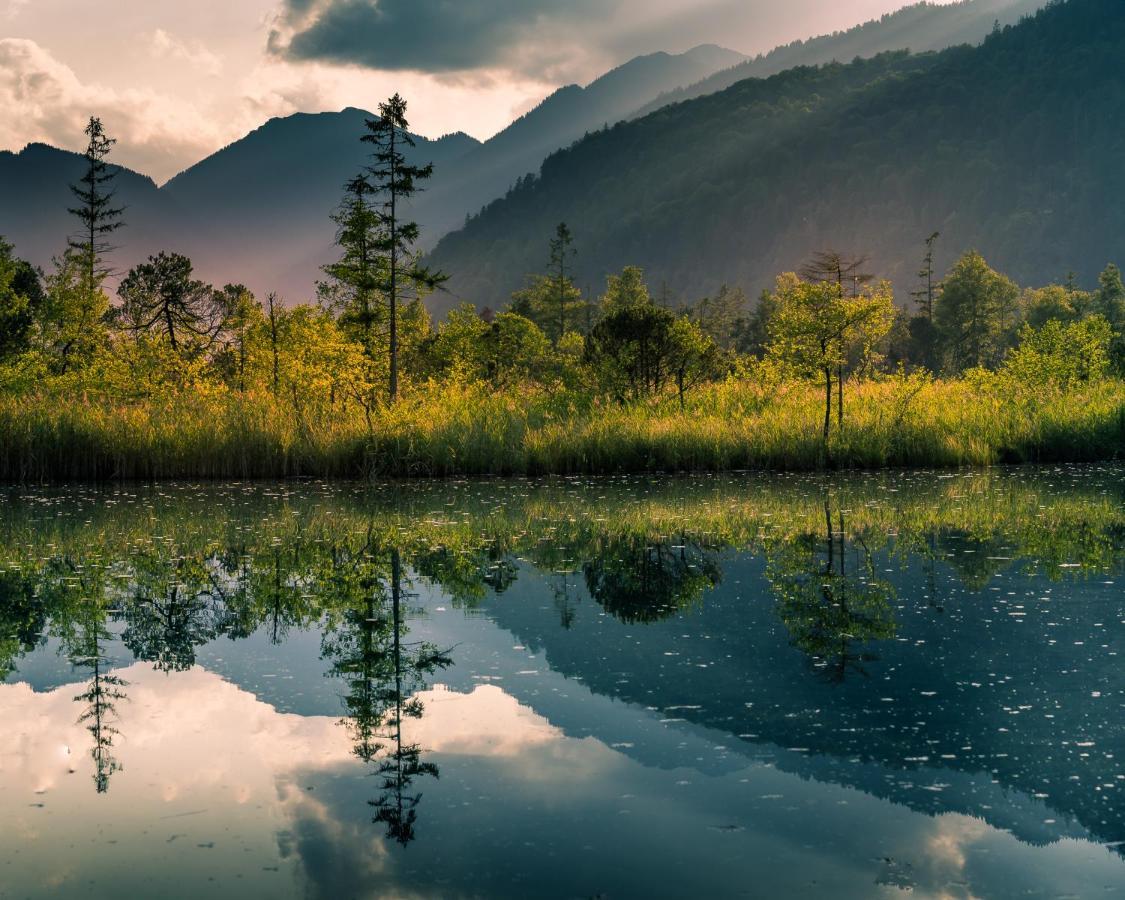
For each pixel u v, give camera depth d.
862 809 3.70
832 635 6.25
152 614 7.09
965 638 6.14
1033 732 4.47
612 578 8.28
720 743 4.39
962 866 3.23
